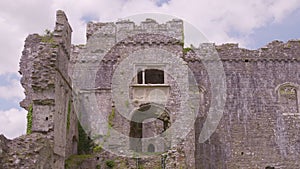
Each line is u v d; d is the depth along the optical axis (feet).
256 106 85.92
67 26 63.67
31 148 43.70
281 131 84.94
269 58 88.58
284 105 87.81
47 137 50.93
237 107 85.46
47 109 52.70
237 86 86.69
